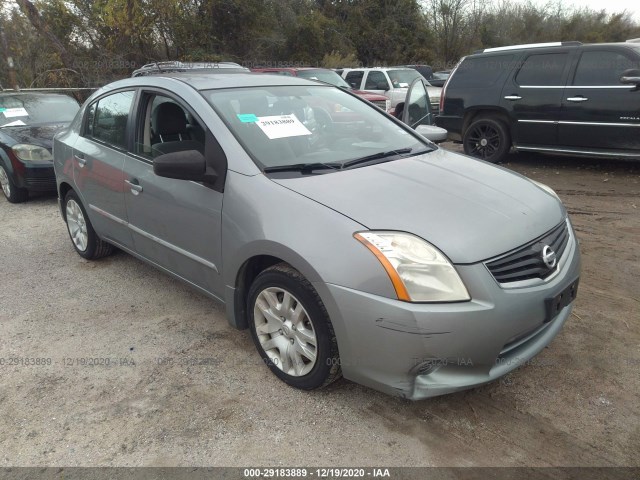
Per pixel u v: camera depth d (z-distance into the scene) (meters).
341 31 29.25
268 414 2.70
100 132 4.23
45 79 16.69
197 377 3.03
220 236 3.01
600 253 4.69
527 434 2.52
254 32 20.45
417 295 2.33
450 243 2.40
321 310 2.55
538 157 9.11
